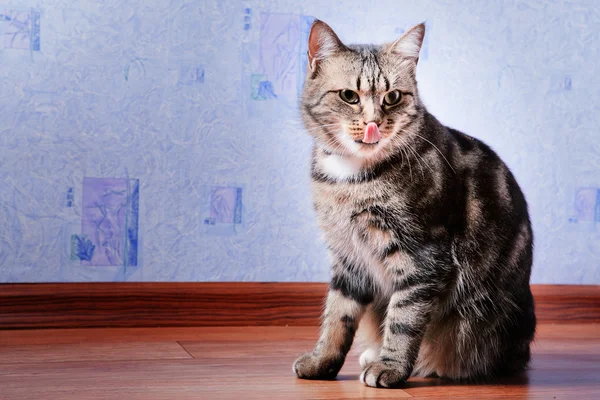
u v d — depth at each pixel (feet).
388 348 4.83
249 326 6.86
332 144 4.95
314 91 5.05
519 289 5.25
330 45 4.99
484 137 7.32
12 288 6.40
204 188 6.77
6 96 6.33
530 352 5.76
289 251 6.97
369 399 4.43
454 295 5.04
